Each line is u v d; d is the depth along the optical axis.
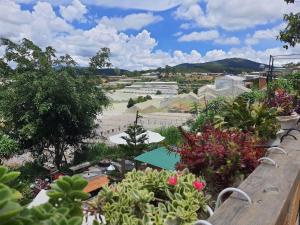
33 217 0.87
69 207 1.15
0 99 24.19
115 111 61.00
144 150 18.09
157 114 45.12
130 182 2.47
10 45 24.14
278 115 4.36
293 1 13.29
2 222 0.75
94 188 8.24
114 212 2.15
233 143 2.99
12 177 0.93
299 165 2.32
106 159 23.55
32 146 24.89
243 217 1.47
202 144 3.05
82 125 25.48
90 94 25.73
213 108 12.97
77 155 25.94
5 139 22.28
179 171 2.78
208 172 2.89
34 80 23.11
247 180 1.98
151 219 2.08
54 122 24.16
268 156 2.59
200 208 2.19
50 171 22.11
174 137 22.53
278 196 1.71
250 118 3.93
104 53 26.36
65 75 23.31
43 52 24.80
